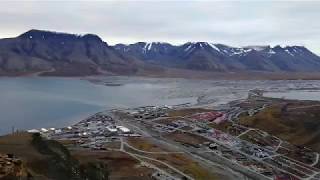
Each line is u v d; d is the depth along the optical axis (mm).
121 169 184125
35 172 114125
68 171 129500
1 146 139500
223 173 195875
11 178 95812
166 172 184875
